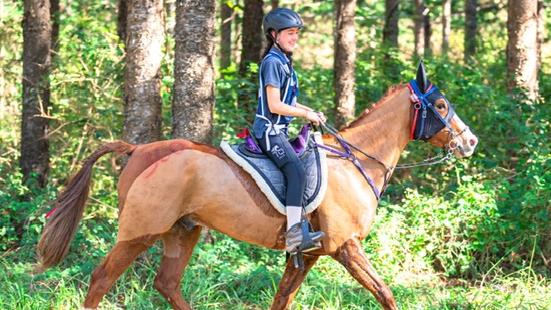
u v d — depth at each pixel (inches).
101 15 555.5
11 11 492.4
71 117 401.1
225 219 223.3
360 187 230.1
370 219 231.3
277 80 220.1
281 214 223.6
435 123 238.1
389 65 516.4
